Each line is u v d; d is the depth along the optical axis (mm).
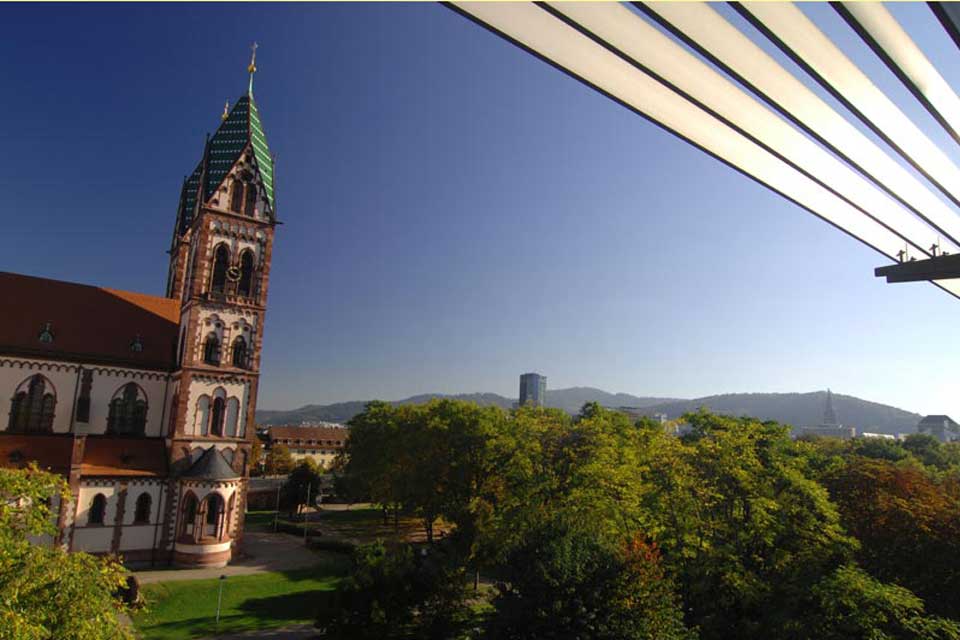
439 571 38188
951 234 9375
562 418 65250
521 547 31984
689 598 35781
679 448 44188
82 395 60000
